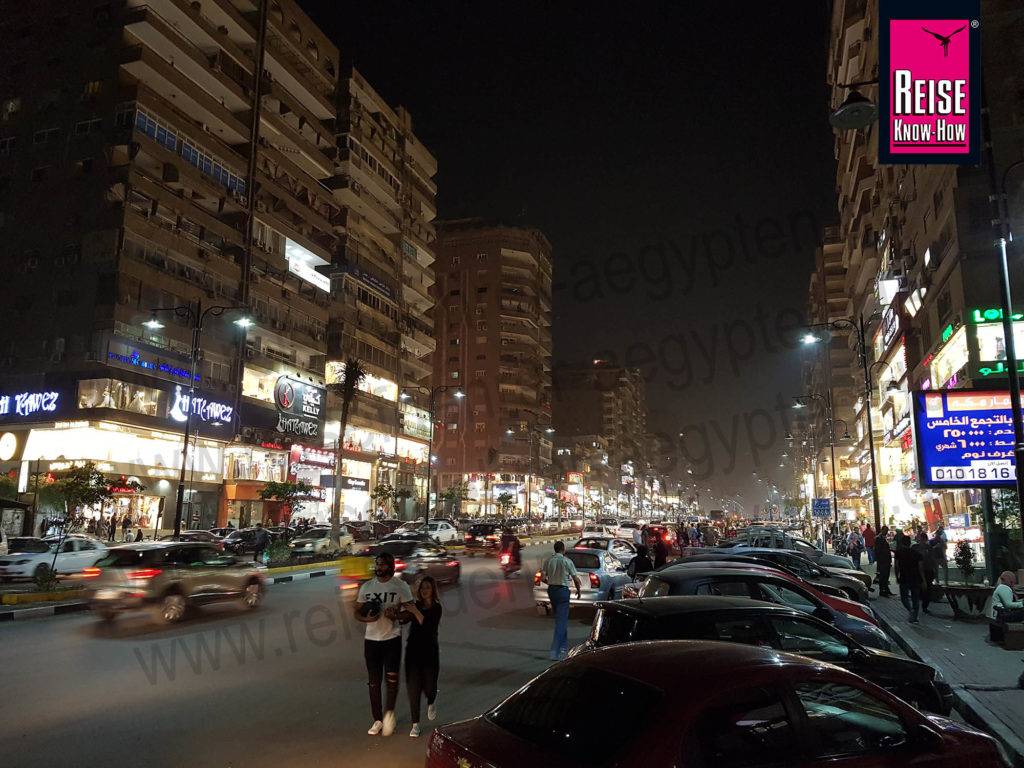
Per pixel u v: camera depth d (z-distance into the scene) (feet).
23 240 129.90
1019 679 28.25
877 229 147.33
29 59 137.90
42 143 133.59
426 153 247.09
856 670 20.01
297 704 25.35
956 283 85.97
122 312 122.52
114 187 126.00
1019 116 84.69
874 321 159.33
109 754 19.80
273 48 169.07
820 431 240.12
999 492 63.62
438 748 11.62
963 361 85.81
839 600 32.76
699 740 10.44
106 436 119.55
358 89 205.57
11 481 106.11
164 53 140.77
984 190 85.10
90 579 43.80
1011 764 20.18
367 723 23.06
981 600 47.88
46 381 122.21
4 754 19.76
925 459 57.98
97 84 132.46
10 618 46.47
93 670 30.86
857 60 148.36
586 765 10.09
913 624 46.26
